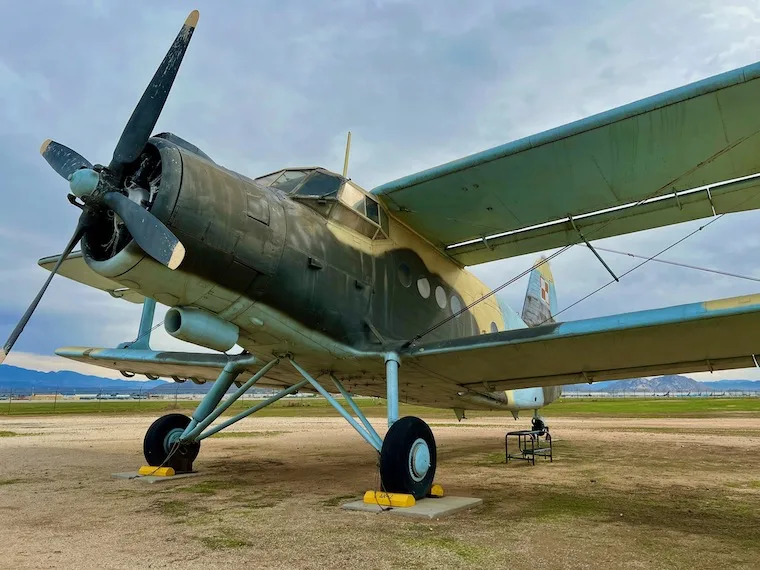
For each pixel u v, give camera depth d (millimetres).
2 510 5172
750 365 5930
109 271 4801
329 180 6383
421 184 6652
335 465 9055
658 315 4938
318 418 31781
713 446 12867
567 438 15477
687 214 6988
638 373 6625
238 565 3324
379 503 5215
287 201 5887
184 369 8844
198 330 5242
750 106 5227
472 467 9039
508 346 5723
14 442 13477
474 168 6340
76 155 6027
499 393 10648
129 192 4906
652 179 6434
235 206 5059
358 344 6301
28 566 3318
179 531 4254
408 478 5293
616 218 7043
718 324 4898
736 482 7301
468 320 8648
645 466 9125
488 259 8516
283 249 5426
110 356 8953
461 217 7316
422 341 7297
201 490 6359
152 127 5020
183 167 4766
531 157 6133
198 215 4742
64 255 5102
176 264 4359
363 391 8422
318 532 4207
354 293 6266
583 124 5637
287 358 6340
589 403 71812
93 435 15891
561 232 7566
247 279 5168
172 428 7730
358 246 6508
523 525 4520
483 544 3863
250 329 5621
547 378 7102
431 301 7680
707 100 5199
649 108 5348
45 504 5477
